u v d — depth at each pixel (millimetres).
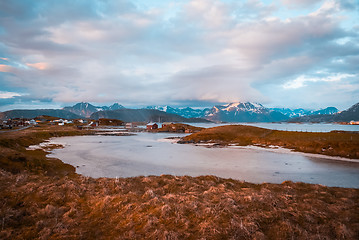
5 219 12703
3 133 95750
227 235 11094
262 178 37094
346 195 20984
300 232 11672
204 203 15672
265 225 12438
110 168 44438
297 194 21203
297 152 63812
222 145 82312
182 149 73875
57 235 11477
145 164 48688
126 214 13766
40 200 16391
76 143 91438
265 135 92000
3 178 21969
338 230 12039
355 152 56281
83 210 14930
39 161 41531
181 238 10898
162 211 13633
